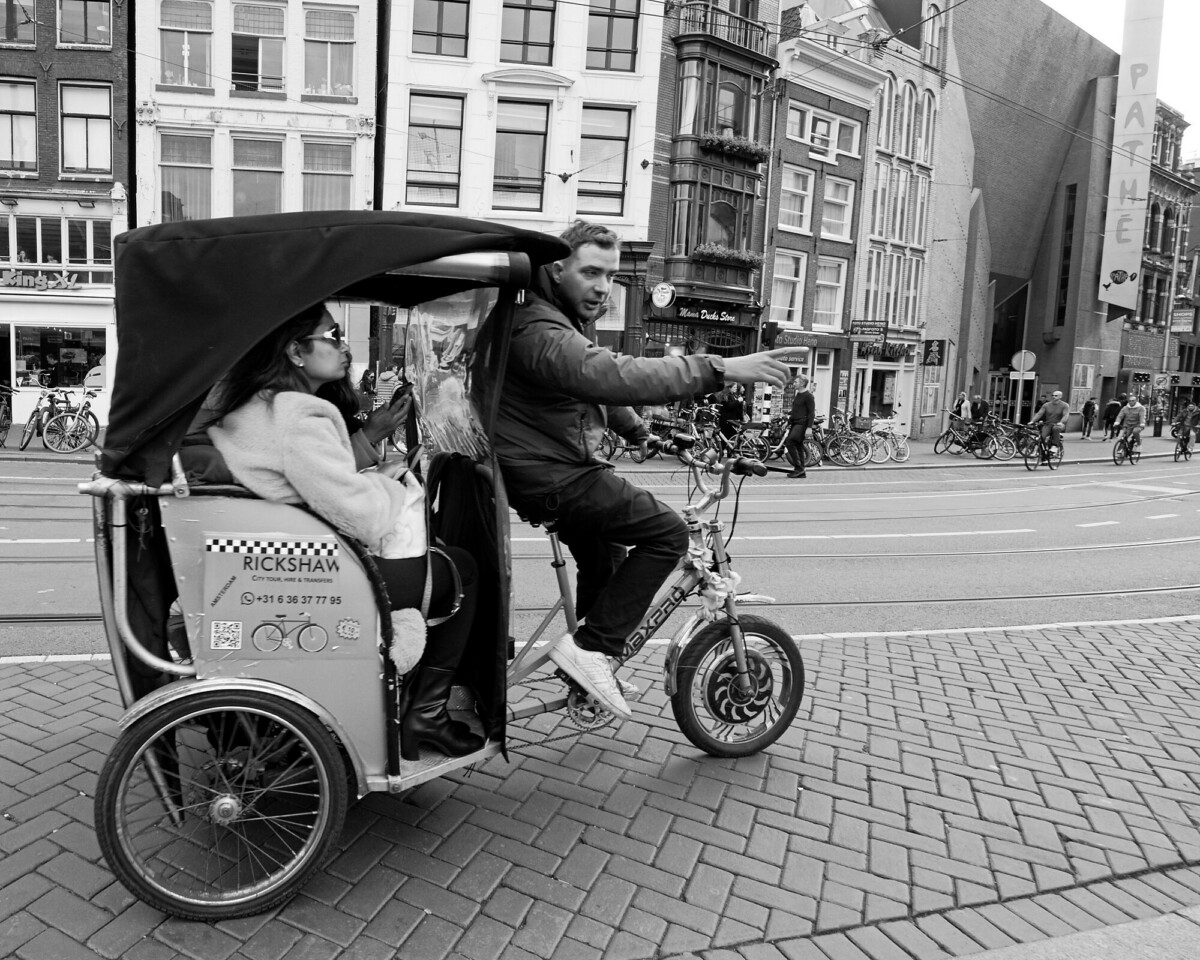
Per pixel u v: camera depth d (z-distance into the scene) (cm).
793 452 1695
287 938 259
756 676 389
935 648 567
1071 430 3725
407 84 2044
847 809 353
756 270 2447
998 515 1230
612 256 321
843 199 2770
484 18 2052
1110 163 3716
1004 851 328
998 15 3291
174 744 270
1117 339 4047
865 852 322
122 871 257
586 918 276
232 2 1998
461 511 328
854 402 2909
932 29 3027
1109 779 389
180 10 1992
